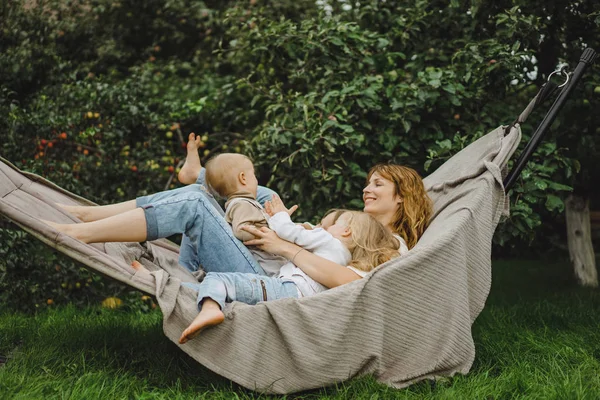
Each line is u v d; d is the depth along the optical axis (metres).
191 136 3.70
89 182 5.25
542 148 4.51
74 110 5.62
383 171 3.31
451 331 2.79
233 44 5.61
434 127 4.73
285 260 3.08
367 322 2.72
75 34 7.75
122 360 3.19
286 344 2.69
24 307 4.47
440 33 5.33
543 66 5.21
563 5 4.78
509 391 2.76
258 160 5.02
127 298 4.79
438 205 3.38
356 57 5.04
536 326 3.98
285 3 7.23
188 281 3.12
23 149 5.09
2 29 6.90
